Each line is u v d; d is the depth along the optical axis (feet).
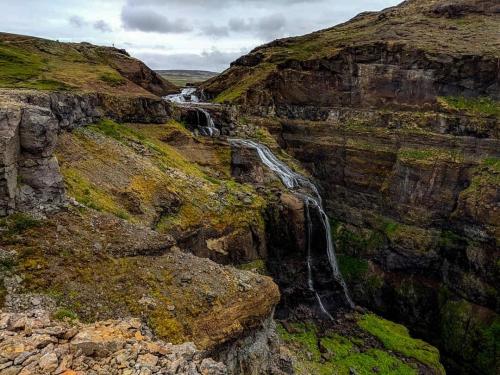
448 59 176.65
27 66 168.35
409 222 166.20
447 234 155.43
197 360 41.86
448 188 158.10
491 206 142.10
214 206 119.34
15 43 196.03
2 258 55.31
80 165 95.04
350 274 171.12
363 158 183.83
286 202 139.85
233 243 116.88
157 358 39.70
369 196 180.45
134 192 98.89
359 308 149.59
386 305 163.22
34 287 54.39
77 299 55.67
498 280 137.80
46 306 52.60
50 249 59.93
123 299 58.90
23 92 93.56
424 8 258.78
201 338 60.29
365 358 114.73
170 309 60.90
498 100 167.32
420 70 184.14
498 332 134.10
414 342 127.24
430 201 161.27
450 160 158.40
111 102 136.56
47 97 94.53
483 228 143.23
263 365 72.84
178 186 117.19
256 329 70.44
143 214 94.73
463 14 236.63
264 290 73.15
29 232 60.44
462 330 142.41
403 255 163.02
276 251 137.28
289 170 174.50
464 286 146.72
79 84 159.74
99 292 58.13
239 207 125.59
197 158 151.12
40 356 36.11
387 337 127.75
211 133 176.86
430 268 158.20
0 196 58.70
